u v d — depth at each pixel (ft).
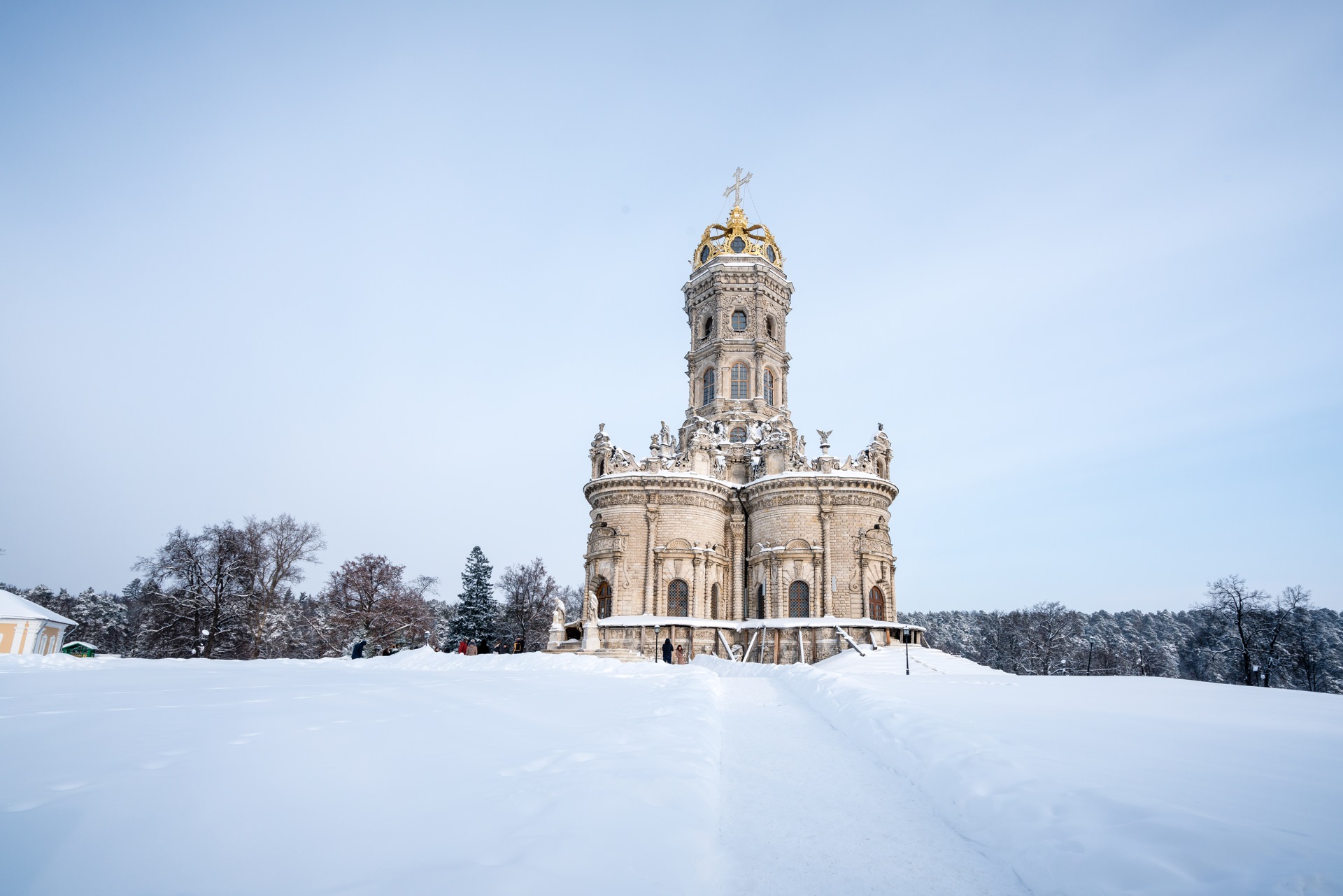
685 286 300.81
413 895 17.69
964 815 29.43
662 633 216.74
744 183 310.24
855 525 222.48
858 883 23.24
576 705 58.90
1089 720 51.75
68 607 428.56
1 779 28.25
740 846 26.73
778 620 216.54
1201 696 75.15
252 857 20.42
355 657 200.44
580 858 20.36
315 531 264.72
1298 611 260.21
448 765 32.45
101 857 20.16
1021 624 386.73
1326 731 47.70
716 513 236.63
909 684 91.35
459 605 330.13
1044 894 21.89
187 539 247.70
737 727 57.47
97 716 45.60
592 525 238.27
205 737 37.83
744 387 284.00
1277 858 20.16
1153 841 22.07
